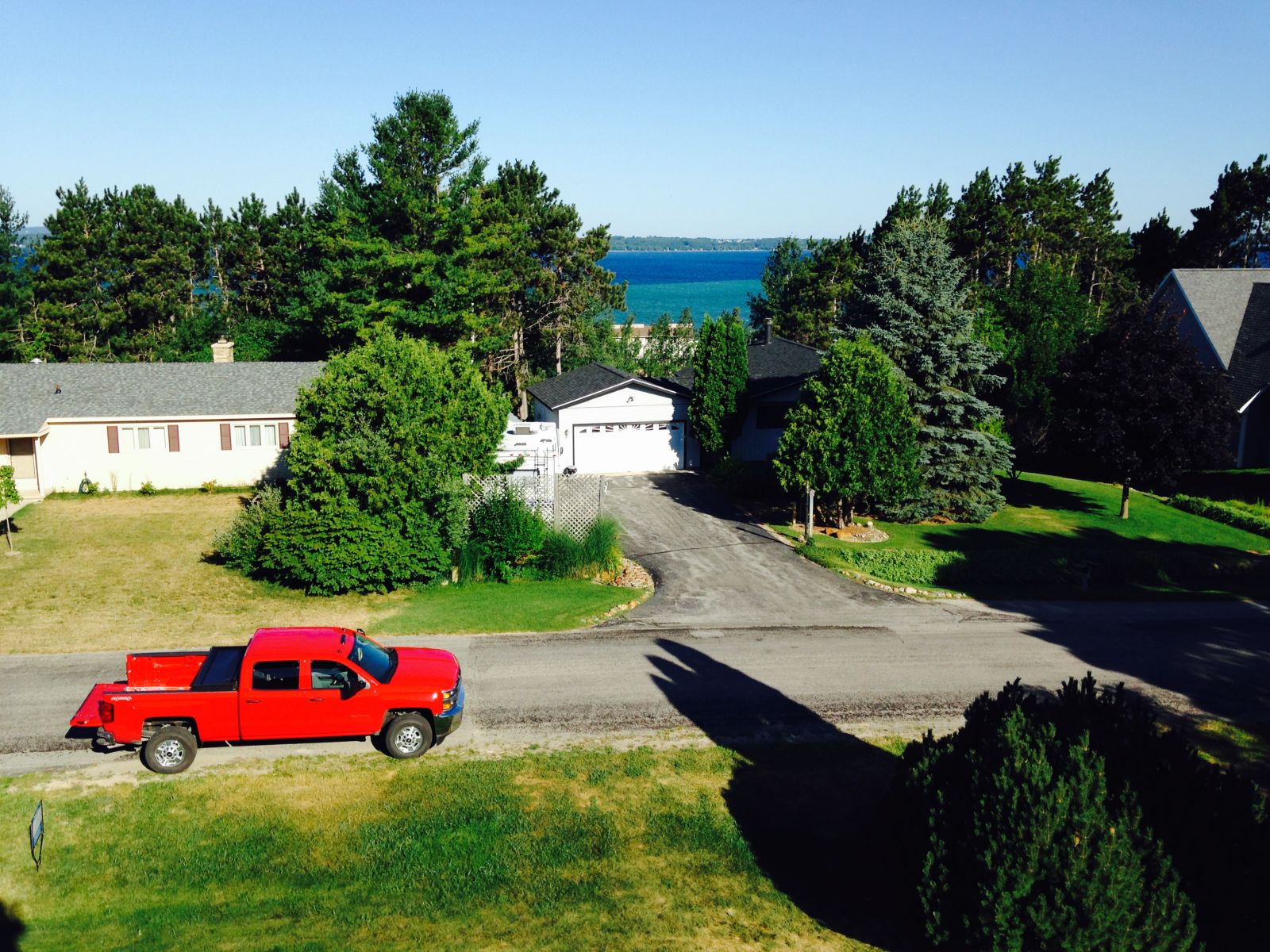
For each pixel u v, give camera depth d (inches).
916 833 397.7
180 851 442.0
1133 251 2765.7
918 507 1224.2
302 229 2144.4
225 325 2158.0
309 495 888.9
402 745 538.0
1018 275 1756.9
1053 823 343.9
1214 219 2517.2
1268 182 2455.7
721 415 1444.4
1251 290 1637.6
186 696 516.1
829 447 1078.4
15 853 438.0
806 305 2642.7
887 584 953.5
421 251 1733.5
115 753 538.6
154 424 1284.4
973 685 673.6
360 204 1831.9
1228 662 740.0
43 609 796.0
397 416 891.4
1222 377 1202.0
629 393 1488.7
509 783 511.2
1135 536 1184.8
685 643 749.3
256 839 452.8
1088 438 1209.4
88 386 1316.4
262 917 397.1
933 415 1267.2
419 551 878.4
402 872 430.6
